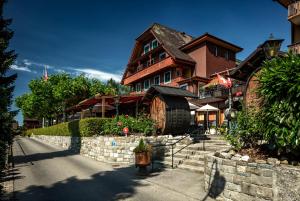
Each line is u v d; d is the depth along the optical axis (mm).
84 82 36938
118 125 16844
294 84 6254
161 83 35188
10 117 8719
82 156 18406
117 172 12234
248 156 7277
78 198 8273
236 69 13023
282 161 6699
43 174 12086
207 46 31688
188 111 17734
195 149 13711
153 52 35281
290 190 5801
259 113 7891
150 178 10609
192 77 29344
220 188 7773
